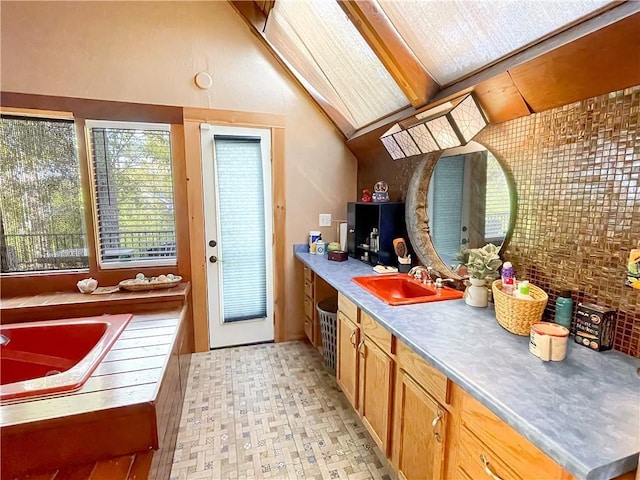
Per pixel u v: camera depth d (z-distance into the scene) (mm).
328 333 2553
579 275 1267
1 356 2047
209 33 2711
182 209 2816
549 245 1385
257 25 2725
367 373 1783
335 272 2367
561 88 1248
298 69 2771
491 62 1493
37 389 1398
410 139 2074
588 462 673
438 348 1174
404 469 1457
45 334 2133
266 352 2977
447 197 1985
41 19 2375
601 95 1153
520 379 977
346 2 1729
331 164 3166
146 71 2602
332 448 1829
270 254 3088
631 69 1028
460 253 1735
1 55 2338
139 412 1355
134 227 2762
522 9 1221
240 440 1885
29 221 2561
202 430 1964
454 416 1133
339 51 2248
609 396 897
